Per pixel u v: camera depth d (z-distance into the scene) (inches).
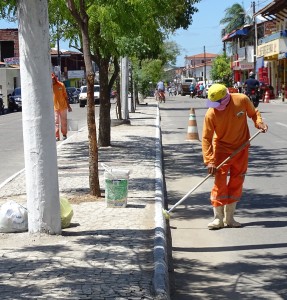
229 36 2979.8
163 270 233.1
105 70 650.2
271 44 2084.2
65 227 305.9
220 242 305.4
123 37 517.0
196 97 3112.7
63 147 680.4
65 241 278.2
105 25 441.7
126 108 1061.8
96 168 385.4
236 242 304.3
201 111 1493.6
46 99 277.0
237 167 325.7
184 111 1534.2
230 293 236.1
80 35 512.1
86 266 241.1
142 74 1797.5
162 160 603.5
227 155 324.2
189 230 330.0
